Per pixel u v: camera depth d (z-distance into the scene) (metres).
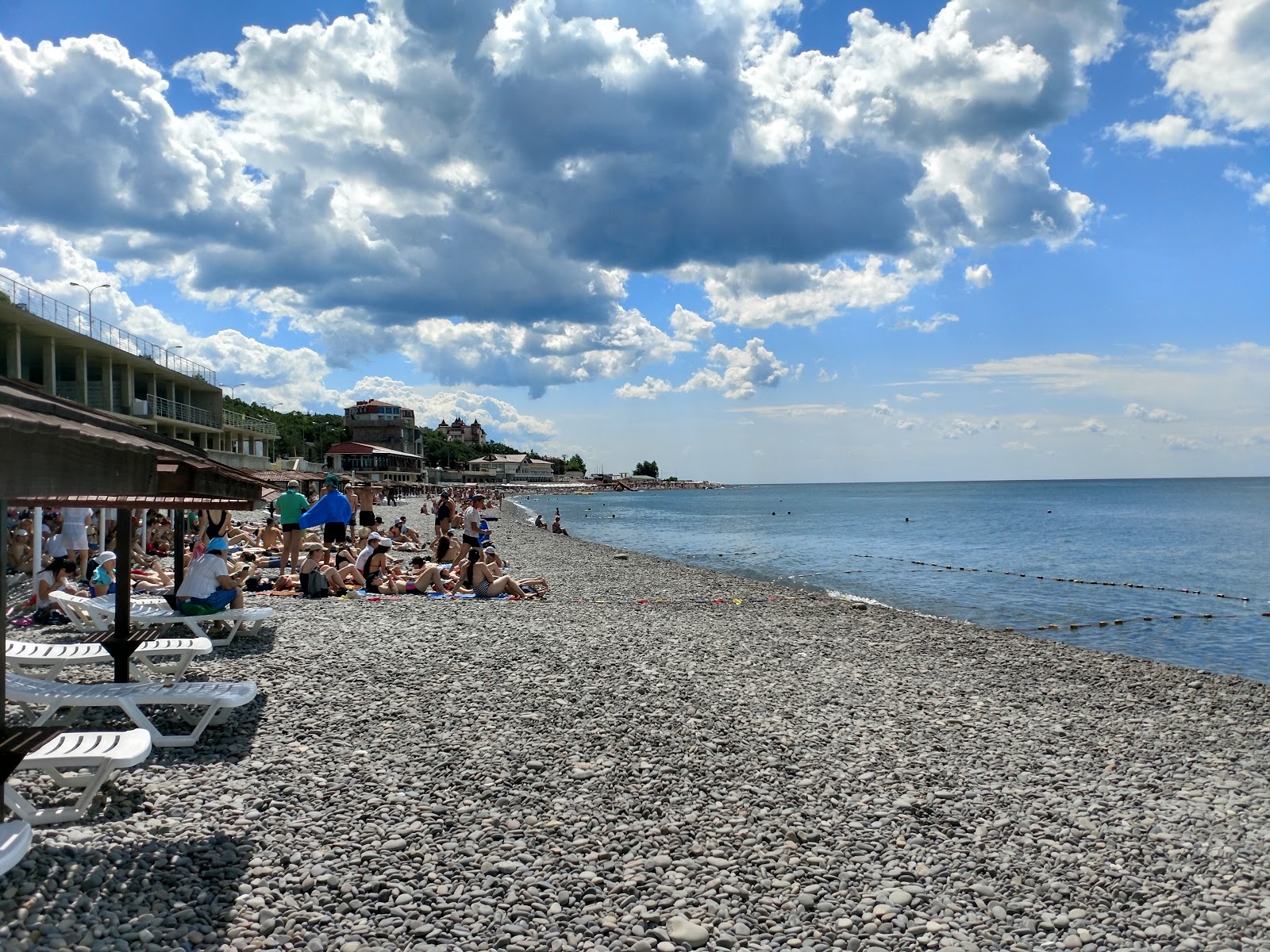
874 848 5.70
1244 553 37.72
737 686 9.85
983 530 57.12
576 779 6.59
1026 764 7.69
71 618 10.82
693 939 4.44
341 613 13.34
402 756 6.84
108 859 4.67
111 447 3.42
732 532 56.78
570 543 40.41
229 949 4.04
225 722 7.40
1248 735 9.23
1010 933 4.73
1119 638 17.45
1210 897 5.22
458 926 4.42
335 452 112.50
